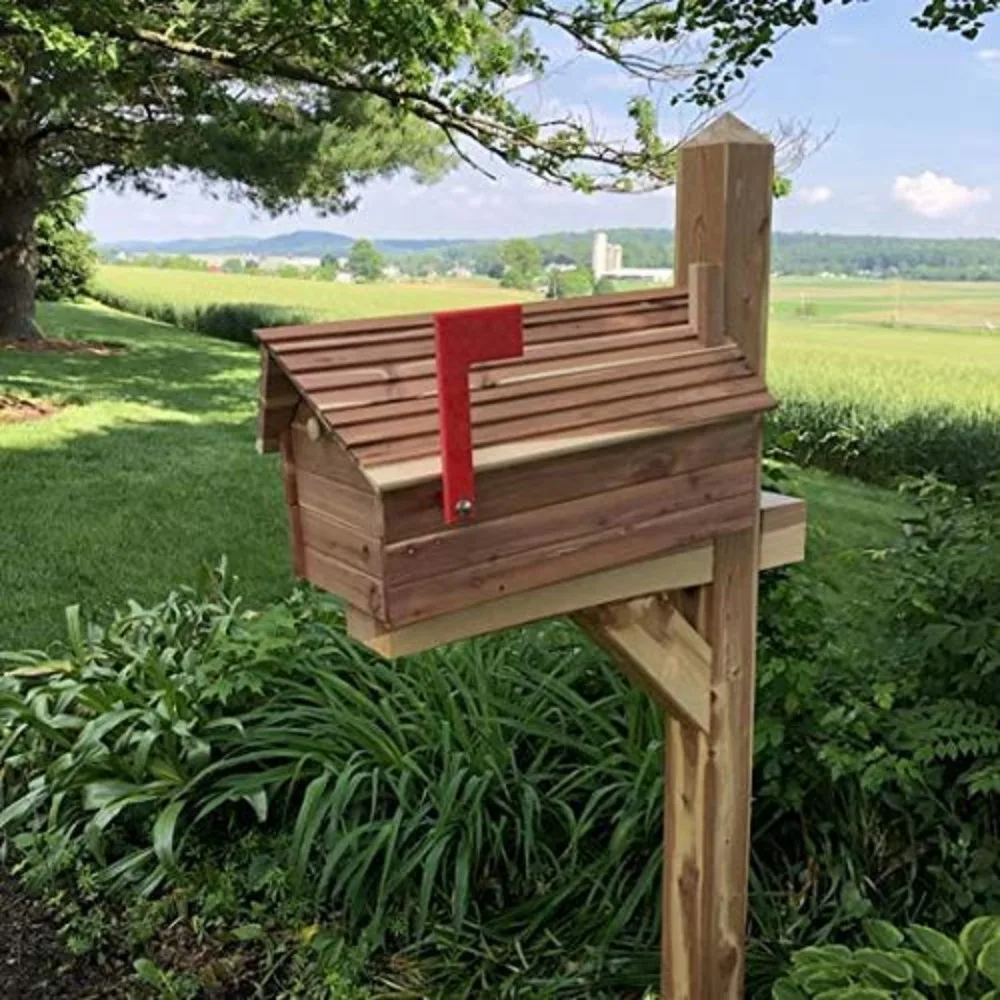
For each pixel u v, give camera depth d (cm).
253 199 1039
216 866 213
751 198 129
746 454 132
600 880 197
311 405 103
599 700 237
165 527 469
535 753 229
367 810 211
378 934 191
